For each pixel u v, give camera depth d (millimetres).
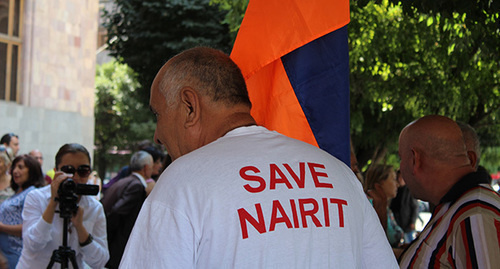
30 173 4445
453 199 1961
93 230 3664
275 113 2086
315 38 1972
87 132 14258
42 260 3461
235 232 1243
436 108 6852
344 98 2033
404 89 6812
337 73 2033
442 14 2695
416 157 2076
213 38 11242
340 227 1351
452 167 2012
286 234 1271
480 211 1811
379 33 5984
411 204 7422
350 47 6098
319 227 1315
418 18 3869
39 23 12922
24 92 12711
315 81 2051
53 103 13312
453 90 6180
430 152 2039
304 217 1303
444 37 3857
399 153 2191
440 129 2037
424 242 1974
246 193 1279
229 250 1241
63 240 3293
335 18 1965
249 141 1402
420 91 6633
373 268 1469
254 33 1974
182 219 1255
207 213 1253
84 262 3590
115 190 5137
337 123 2037
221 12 11188
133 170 5324
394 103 7457
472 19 2711
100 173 32531
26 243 3371
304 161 1398
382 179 5168
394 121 9125
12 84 12680
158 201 1307
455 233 1846
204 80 1464
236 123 1460
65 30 13555
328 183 1387
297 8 1965
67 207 3289
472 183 1933
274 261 1250
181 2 10969
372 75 6562
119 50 12094
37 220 3492
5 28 12469
